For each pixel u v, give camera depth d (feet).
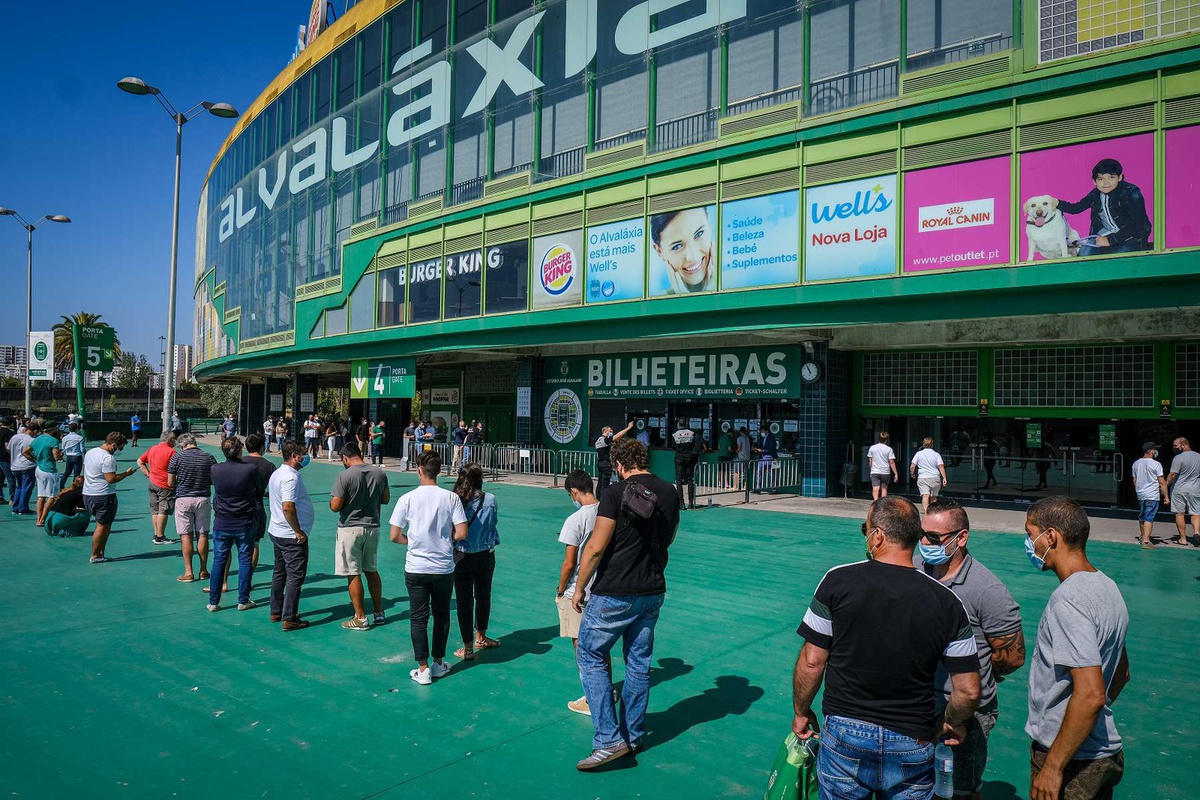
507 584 28.96
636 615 14.44
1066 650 8.71
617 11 60.85
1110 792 9.24
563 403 78.13
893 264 44.70
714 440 67.67
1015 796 13.03
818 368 58.03
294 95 99.60
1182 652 20.94
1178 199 36.29
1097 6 38.55
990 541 38.88
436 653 18.80
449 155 73.67
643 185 56.75
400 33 80.79
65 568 31.30
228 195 125.49
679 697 17.58
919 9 45.75
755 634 22.47
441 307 72.69
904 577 8.67
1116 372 48.98
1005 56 41.04
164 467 37.35
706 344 65.82
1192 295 36.91
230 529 24.63
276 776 13.65
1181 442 37.58
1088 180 38.60
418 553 18.37
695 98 55.88
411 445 81.20
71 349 240.32
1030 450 52.90
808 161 48.21
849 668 8.63
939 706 9.48
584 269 60.44
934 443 57.36
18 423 72.38
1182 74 36.32
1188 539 38.99
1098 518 46.68
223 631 22.58
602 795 13.09
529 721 16.25
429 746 14.98
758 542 37.88
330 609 25.21
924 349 56.70
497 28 69.77
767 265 49.93
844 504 53.47
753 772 13.96
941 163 43.11
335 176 89.45
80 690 17.76
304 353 95.71
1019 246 40.50
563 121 64.23
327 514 48.75
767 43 52.39
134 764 14.06
